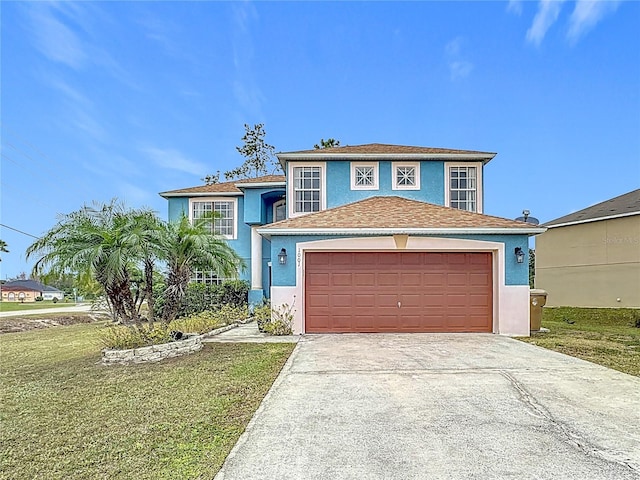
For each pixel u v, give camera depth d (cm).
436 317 1388
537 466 462
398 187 1750
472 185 1756
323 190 1741
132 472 475
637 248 1914
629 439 530
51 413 687
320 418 609
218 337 1361
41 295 8094
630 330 1611
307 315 1396
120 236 1061
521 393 714
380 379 805
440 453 495
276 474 452
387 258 1399
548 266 2373
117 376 914
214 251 1223
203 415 645
